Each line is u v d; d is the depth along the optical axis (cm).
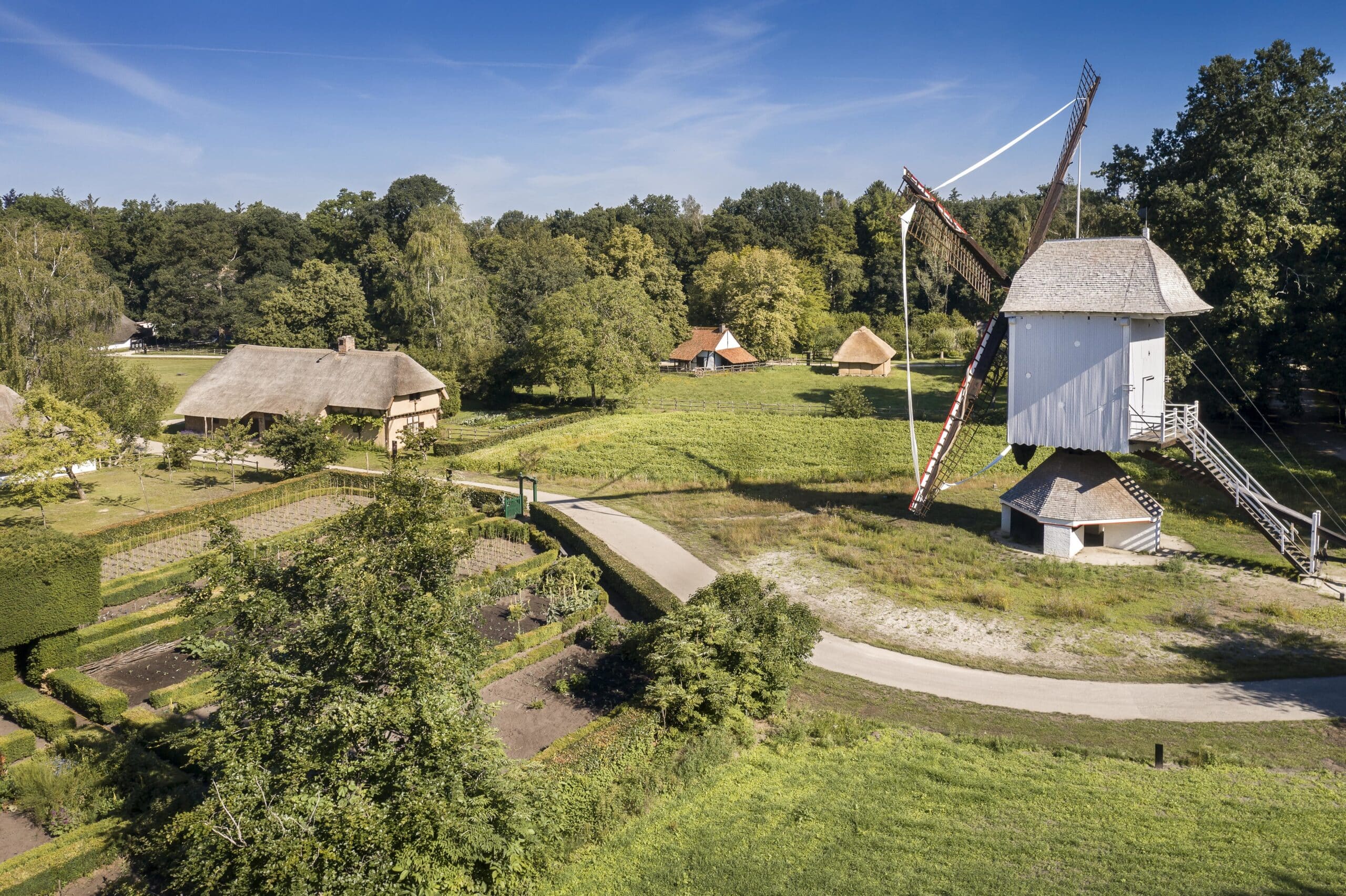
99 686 2895
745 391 9981
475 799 1708
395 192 13375
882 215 16512
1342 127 6412
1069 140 4153
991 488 5347
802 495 5341
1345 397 6569
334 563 1947
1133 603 3488
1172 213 5878
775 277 12631
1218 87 6269
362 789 1620
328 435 6050
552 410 8969
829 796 2217
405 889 1577
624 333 8719
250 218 14412
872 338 11300
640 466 6197
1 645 2922
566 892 1872
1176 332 6284
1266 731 2505
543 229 17162
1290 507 4659
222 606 1989
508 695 2936
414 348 8919
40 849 2044
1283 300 5950
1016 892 1755
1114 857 1861
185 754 2502
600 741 2358
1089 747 2459
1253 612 3347
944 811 2125
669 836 2077
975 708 2738
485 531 4750
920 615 3478
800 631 2844
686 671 2505
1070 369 3966
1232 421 6825
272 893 1454
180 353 13050
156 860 1973
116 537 4603
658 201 19662
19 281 7056
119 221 15475
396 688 1786
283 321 10288
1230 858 1828
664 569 4081
